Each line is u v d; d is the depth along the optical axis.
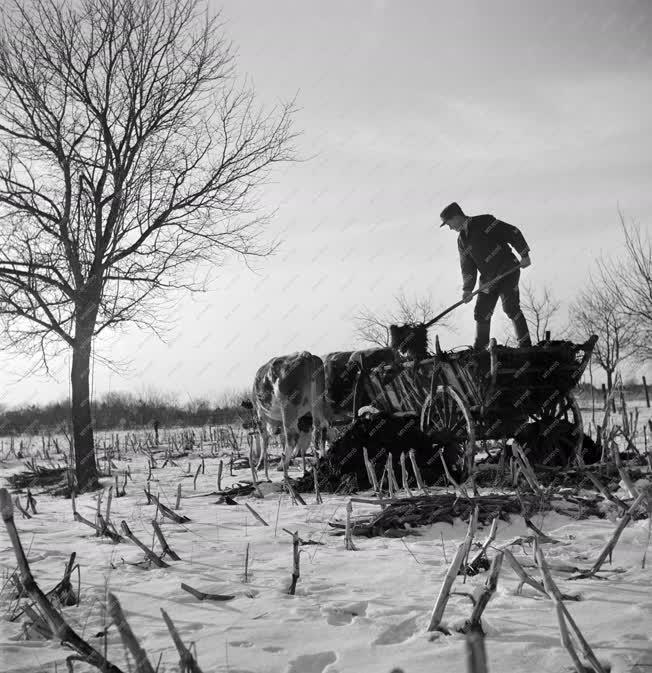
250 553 5.62
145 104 13.60
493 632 3.36
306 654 3.21
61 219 12.96
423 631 3.43
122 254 13.35
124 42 13.42
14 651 3.48
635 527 5.68
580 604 3.77
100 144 13.66
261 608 4.00
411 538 5.98
